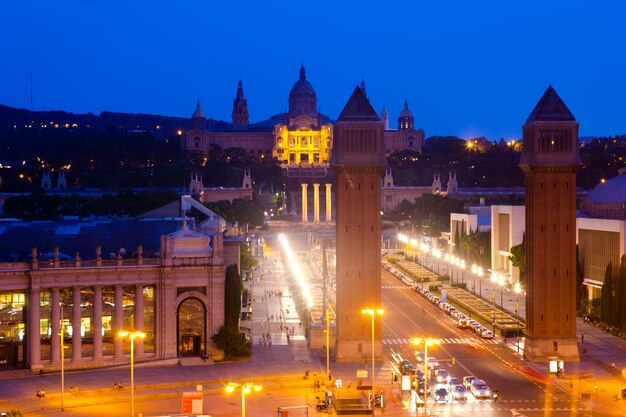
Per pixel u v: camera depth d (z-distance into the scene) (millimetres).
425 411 186875
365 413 190625
